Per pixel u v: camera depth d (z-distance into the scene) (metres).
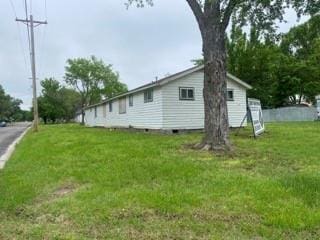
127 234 4.80
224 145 11.94
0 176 9.00
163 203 5.97
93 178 8.08
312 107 39.56
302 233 4.79
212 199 6.20
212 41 12.34
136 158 10.41
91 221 5.31
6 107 99.38
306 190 6.56
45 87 80.62
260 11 13.66
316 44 43.19
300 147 12.36
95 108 40.50
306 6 13.23
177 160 9.92
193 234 4.77
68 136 20.55
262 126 18.42
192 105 20.95
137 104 24.11
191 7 12.72
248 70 42.81
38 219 5.52
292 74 43.84
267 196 6.27
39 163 10.62
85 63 56.72
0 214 5.78
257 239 4.60
